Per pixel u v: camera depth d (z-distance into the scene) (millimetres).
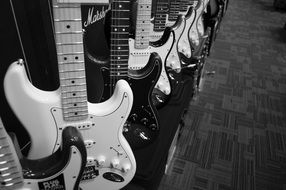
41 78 1210
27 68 1126
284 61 3506
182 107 1615
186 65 1967
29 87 784
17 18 1019
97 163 964
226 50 3715
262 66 3326
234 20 5070
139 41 1385
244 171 1790
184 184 1647
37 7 1074
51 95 820
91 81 1183
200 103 2488
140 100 1226
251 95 2693
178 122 1506
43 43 1155
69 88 823
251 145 2029
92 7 1252
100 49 1382
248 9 5855
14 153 755
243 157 1907
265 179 1745
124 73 1131
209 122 2236
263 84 2920
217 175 1736
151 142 1302
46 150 888
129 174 1020
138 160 1200
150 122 1276
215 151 1933
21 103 781
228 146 1994
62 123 861
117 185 1039
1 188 786
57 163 817
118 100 875
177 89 1750
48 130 854
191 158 1849
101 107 887
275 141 2094
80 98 845
